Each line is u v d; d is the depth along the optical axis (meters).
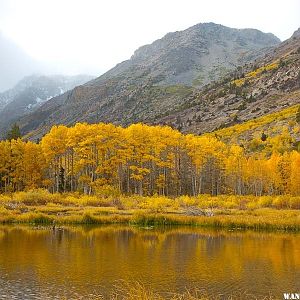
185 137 96.00
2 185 96.38
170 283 27.64
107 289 26.08
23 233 46.50
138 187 94.81
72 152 84.62
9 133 133.25
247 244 41.50
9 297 24.33
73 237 44.50
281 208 69.56
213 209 65.81
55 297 24.34
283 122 162.12
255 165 100.88
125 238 44.47
